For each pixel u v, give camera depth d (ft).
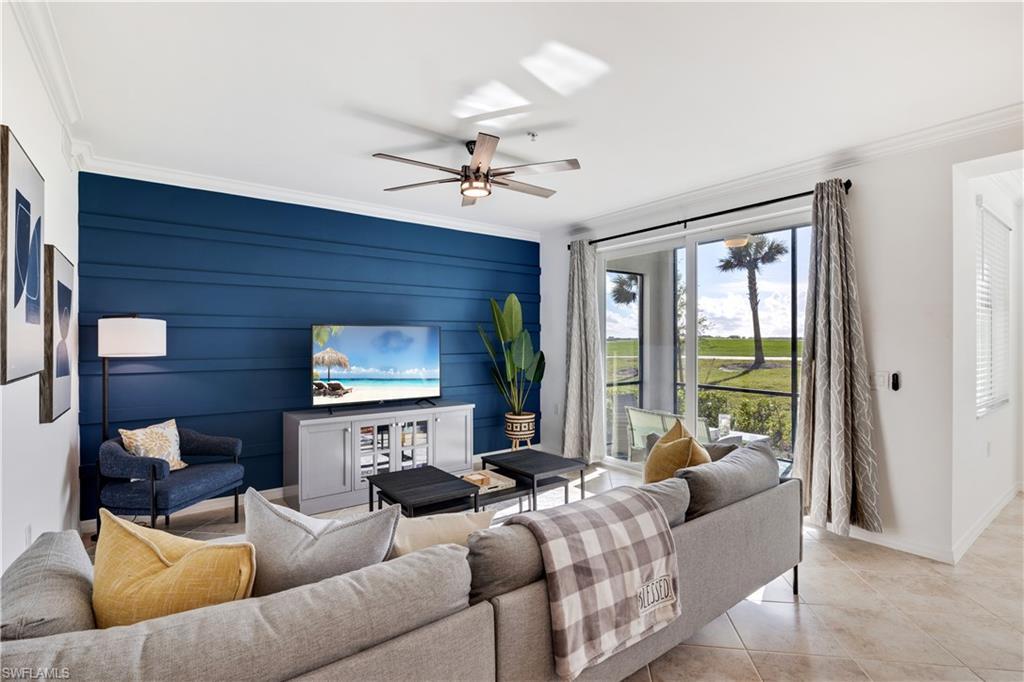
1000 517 11.98
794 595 8.54
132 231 11.82
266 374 13.76
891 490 10.40
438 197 14.43
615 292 17.02
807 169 11.55
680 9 6.11
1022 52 7.04
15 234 5.31
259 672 3.10
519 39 6.73
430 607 3.94
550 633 4.74
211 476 10.82
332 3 5.98
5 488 5.44
